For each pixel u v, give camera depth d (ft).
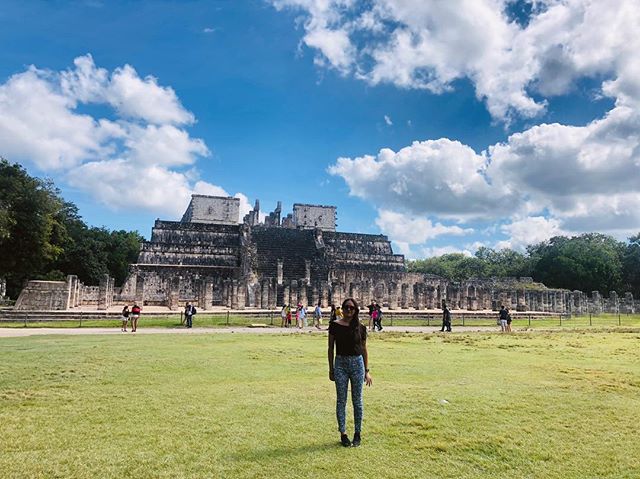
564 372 46.85
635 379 43.29
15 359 49.06
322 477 20.49
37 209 148.05
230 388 36.83
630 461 23.11
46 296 132.57
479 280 245.45
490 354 60.85
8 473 20.34
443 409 31.45
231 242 217.15
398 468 21.70
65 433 25.66
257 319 123.54
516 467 22.24
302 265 204.74
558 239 337.72
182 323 108.68
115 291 199.41
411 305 193.16
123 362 48.26
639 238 309.01
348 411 30.55
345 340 25.43
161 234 210.59
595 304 215.72
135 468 21.09
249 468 21.27
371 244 243.19
